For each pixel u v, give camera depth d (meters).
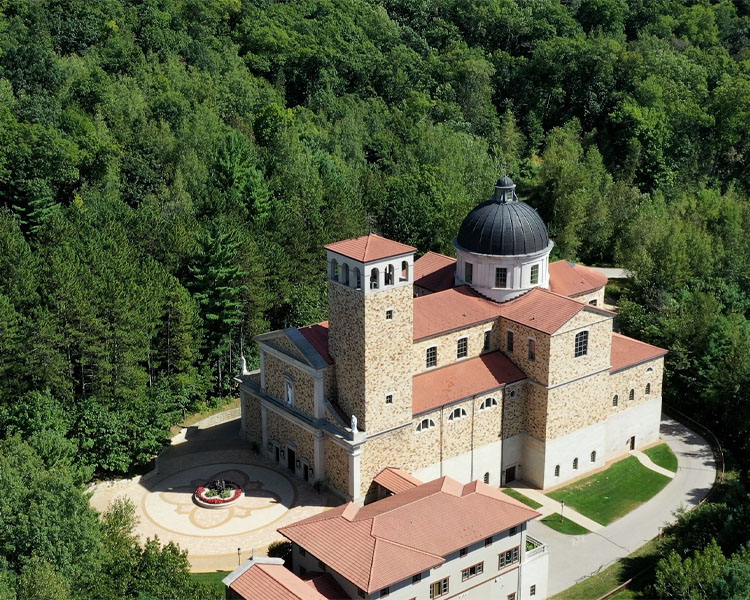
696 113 191.00
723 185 192.50
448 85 192.88
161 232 112.94
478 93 193.50
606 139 192.88
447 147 164.50
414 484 81.12
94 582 62.53
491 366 92.06
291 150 149.38
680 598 69.19
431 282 103.38
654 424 103.44
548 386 89.69
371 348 81.50
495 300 95.00
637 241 147.25
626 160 182.38
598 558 82.00
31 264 97.44
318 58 191.38
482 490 75.38
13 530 64.75
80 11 182.75
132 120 150.62
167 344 101.62
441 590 69.19
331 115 177.88
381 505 74.75
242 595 63.84
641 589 77.25
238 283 108.44
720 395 105.50
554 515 88.56
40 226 121.50
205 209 128.00
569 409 92.38
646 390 101.19
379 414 83.69
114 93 154.88
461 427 89.25
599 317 91.31
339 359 85.19
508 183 95.62
